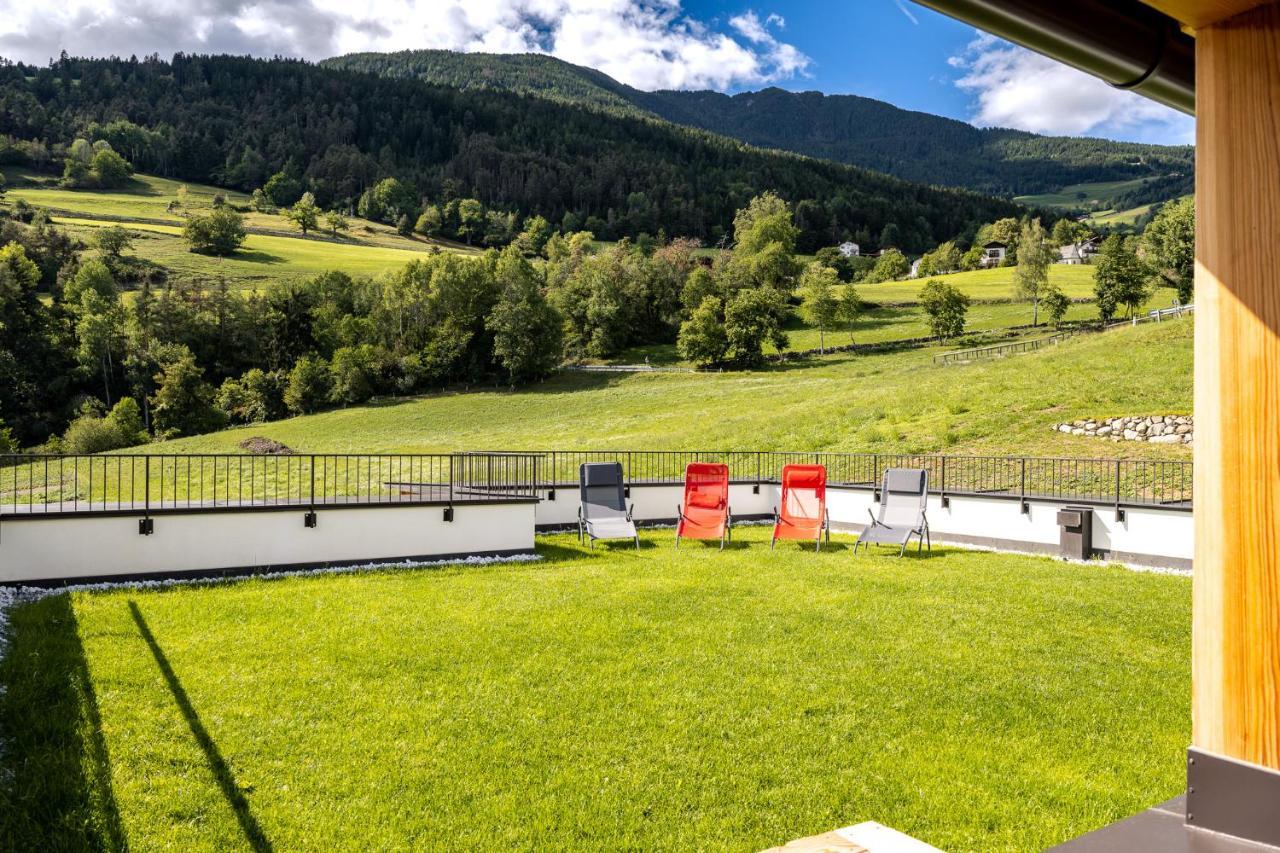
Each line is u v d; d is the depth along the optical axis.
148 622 7.39
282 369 59.03
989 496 12.34
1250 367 1.83
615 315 66.19
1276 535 1.80
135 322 60.03
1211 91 1.86
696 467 12.75
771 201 109.56
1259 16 1.78
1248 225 1.82
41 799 4.02
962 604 8.22
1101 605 8.20
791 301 79.56
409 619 7.57
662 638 6.97
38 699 5.38
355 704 5.38
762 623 7.46
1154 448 17.98
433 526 11.01
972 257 106.19
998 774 4.41
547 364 57.25
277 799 4.08
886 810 4.00
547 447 30.02
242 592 8.78
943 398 25.80
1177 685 5.84
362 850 3.62
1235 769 1.89
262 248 93.56
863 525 13.73
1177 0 1.71
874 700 5.50
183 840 3.69
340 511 10.49
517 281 59.06
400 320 60.59
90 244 79.06
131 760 4.48
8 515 8.81
